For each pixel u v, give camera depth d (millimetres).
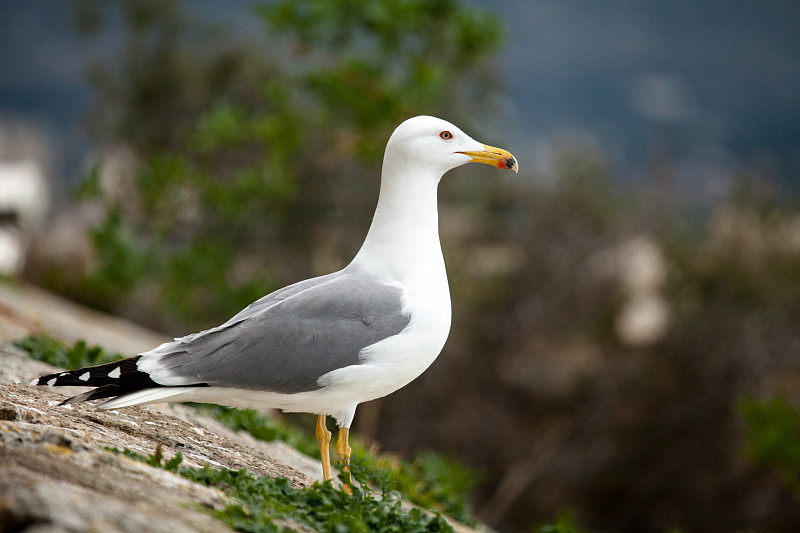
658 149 24734
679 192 23922
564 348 18109
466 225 19391
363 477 5461
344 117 14250
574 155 21406
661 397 17188
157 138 19500
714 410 16891
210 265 13852
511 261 18984
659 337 17547
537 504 16438
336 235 17516
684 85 165625
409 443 16438
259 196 14000
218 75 19688
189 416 6562
